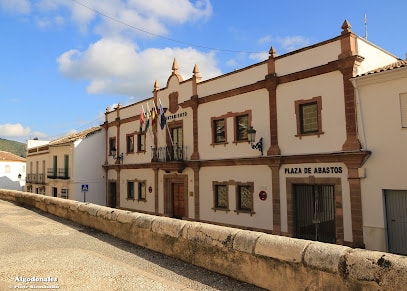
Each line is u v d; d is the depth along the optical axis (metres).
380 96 12.78
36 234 10.00
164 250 7.52
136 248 8.16
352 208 13.31
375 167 12.83
